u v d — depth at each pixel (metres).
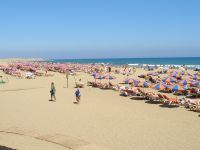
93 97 26.80
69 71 53.88
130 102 24.31
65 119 18.06
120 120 17.88
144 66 77.00
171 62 136.25
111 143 13.40
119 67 72.38
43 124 16.77
